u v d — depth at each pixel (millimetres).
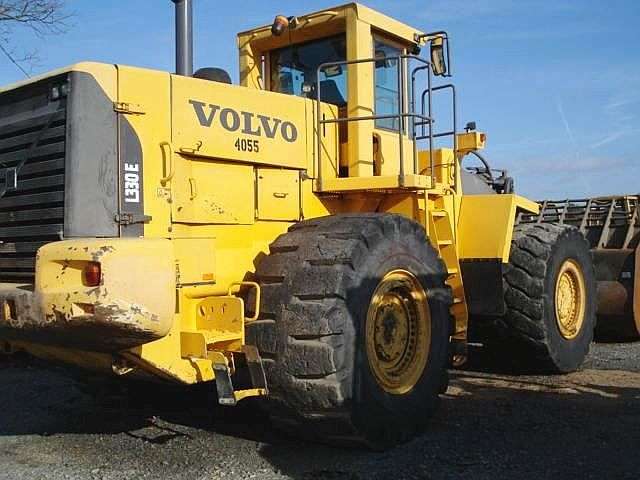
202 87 4945
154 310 3990
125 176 4523
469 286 6562
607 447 4676
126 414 5844
